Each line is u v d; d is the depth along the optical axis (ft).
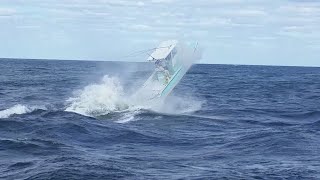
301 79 366.84
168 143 74.90
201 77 347.97
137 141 75.31
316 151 67.92
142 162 59.16
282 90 224.12
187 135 82.58
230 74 435.12
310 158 63.46
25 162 55.77
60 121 86.28
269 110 128.88
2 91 160.76
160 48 125.70
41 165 53.98
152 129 87.20
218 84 258.37
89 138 75.05
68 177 48.67
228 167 57.67
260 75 433.89
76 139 73.72
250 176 52.90
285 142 72.84
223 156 64.64
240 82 289.12
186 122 97.71
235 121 103.40
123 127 85.92
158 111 110.63
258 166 58.34
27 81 221.05
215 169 56.39
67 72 343.26
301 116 117.50
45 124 82.48
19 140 67.26
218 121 101.71
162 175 52.42
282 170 56.13
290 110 130.00
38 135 73.67
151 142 75.10
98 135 77.41
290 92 211.41
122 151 66.80
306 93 207.31
